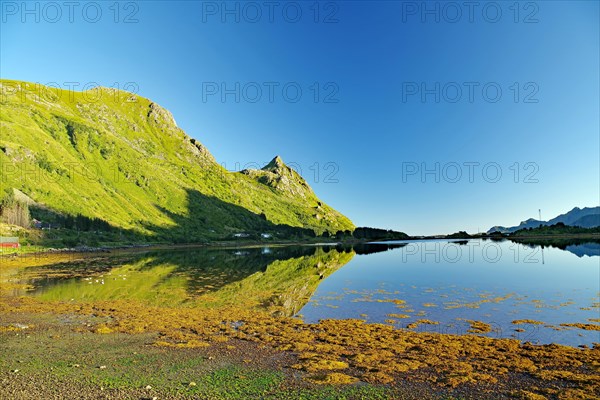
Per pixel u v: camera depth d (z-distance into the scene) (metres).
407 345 24.16
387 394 16.42
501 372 19.09
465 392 16.69
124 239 193.38
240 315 33.84
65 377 17.80
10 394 15.46
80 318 32.06
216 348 23.42
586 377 18.11
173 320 31.44
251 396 16.00
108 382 17.22
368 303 39.50
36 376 17.89
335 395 16.27
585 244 150.12
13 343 24.19
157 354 22.02
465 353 22.33
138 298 42.66
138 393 15.93
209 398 15.69
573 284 49.84
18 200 170.00
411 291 46.53
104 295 44.53
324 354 22.22
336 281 56.62
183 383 17.31
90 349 22.92
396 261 92.19
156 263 90.62
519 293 43.50
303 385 17.31
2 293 45.81
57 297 43.03
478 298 40.97
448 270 69.56
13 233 142.00
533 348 23.08
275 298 42.91
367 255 116.94
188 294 45.47
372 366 20.03
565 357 21.30
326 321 31.52
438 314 33.78
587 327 28.27
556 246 141.38
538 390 16.84
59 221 182.38
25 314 33.62
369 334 27.12
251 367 19.81
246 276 63.97
